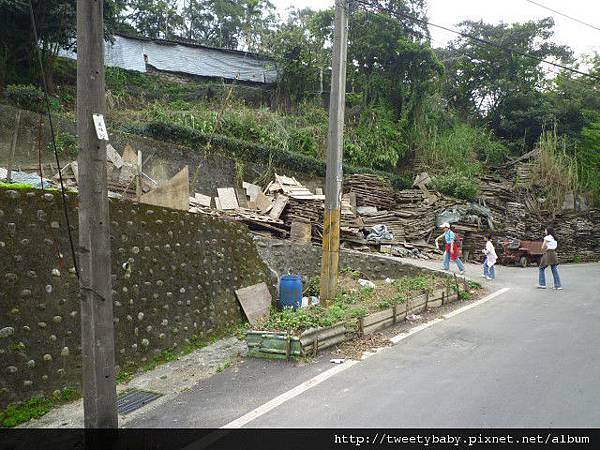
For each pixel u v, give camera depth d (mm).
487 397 5004
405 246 18531
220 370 6520
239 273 9875
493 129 34688
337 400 5090
